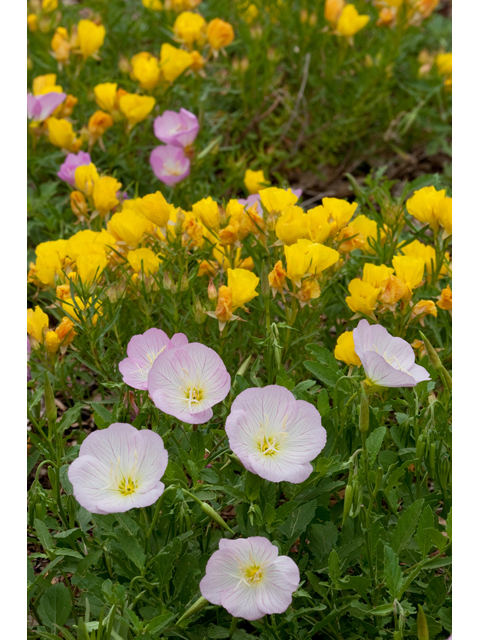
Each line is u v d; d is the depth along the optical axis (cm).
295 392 85
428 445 83
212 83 170
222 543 76
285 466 78
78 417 103
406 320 99
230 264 101
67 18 177
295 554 87
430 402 86
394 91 182
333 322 109
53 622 79
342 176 165
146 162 149
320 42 171
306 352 101
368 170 168
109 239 102
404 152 170
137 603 82
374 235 110
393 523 86
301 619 84
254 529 82
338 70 168
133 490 78
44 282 100
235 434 77
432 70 165
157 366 80
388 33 163
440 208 102
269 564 76
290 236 96
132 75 144
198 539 85
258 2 181
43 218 122
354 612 80
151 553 82
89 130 133
